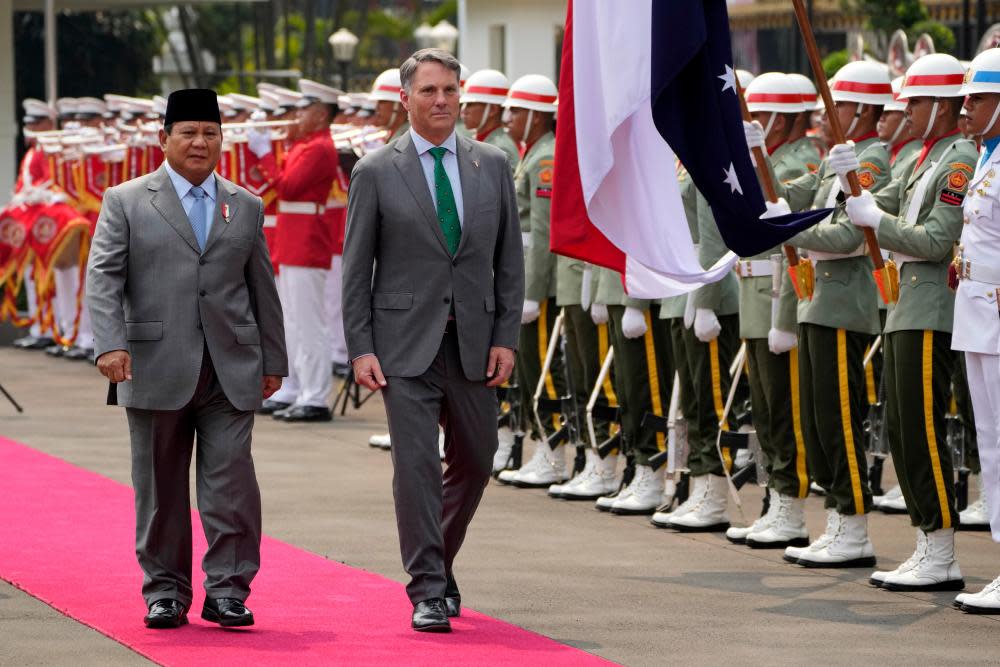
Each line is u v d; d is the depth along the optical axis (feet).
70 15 142.82
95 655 32.09
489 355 35.53
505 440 58.18
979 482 50.57
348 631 34.35
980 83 36.70
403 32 139.95
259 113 74.02
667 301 47.83
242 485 34.60
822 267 42.01
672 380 49.83
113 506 49.49
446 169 35.53
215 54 139.54
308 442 64.59
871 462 53.11
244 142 73.61
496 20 138.51
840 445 42.11
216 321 34.73
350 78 137.80
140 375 34.47
